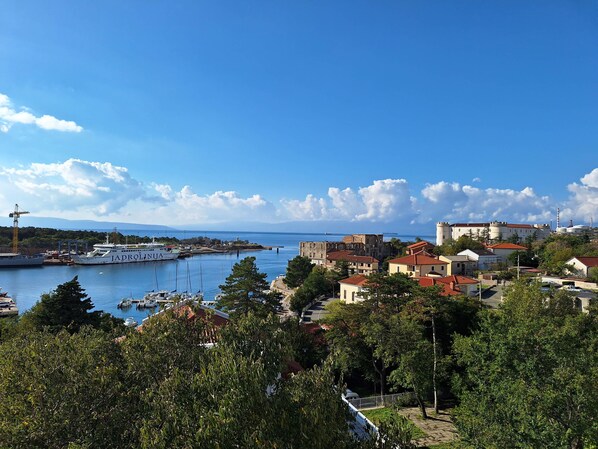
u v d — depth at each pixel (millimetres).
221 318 38906
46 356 19688
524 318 33281
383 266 153500
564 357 22125
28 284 159000
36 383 17688
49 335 26516
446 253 142500
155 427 13805
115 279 179375
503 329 25078
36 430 15992
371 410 38469
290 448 11859
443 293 67062
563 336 24656
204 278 186125
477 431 19984
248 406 12641
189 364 18156
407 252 162375
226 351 15359
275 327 18719
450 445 23766
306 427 12383
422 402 37219
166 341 19141
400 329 39469
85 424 16516
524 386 20641
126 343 20266
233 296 58906
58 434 16109
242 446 11703
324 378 15086
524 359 22516
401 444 13969
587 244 133500
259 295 60031
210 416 11992
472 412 22578
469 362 27422
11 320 61562
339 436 13344
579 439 19609
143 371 18422
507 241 180750
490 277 102750
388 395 41281
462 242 148250
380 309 51875
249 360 14703
